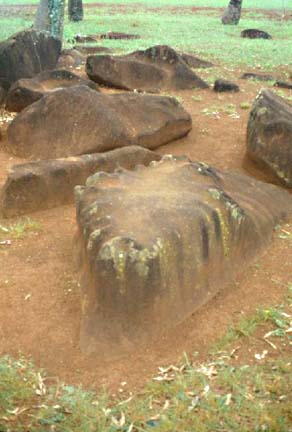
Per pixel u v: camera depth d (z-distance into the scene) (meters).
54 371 3.93
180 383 3.73
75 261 4.96
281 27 20.72
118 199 4.80
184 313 4.38
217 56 14.01
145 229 4.36
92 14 22.98
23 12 20.64
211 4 28.12
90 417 3.49
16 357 4.03
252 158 6.75
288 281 4.89
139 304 4.16
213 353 4.06
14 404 3.61
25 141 7.38
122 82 10.27
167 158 5.85
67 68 11.81
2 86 9.49
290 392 3.68
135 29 18.64
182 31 18.56
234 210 4.85
